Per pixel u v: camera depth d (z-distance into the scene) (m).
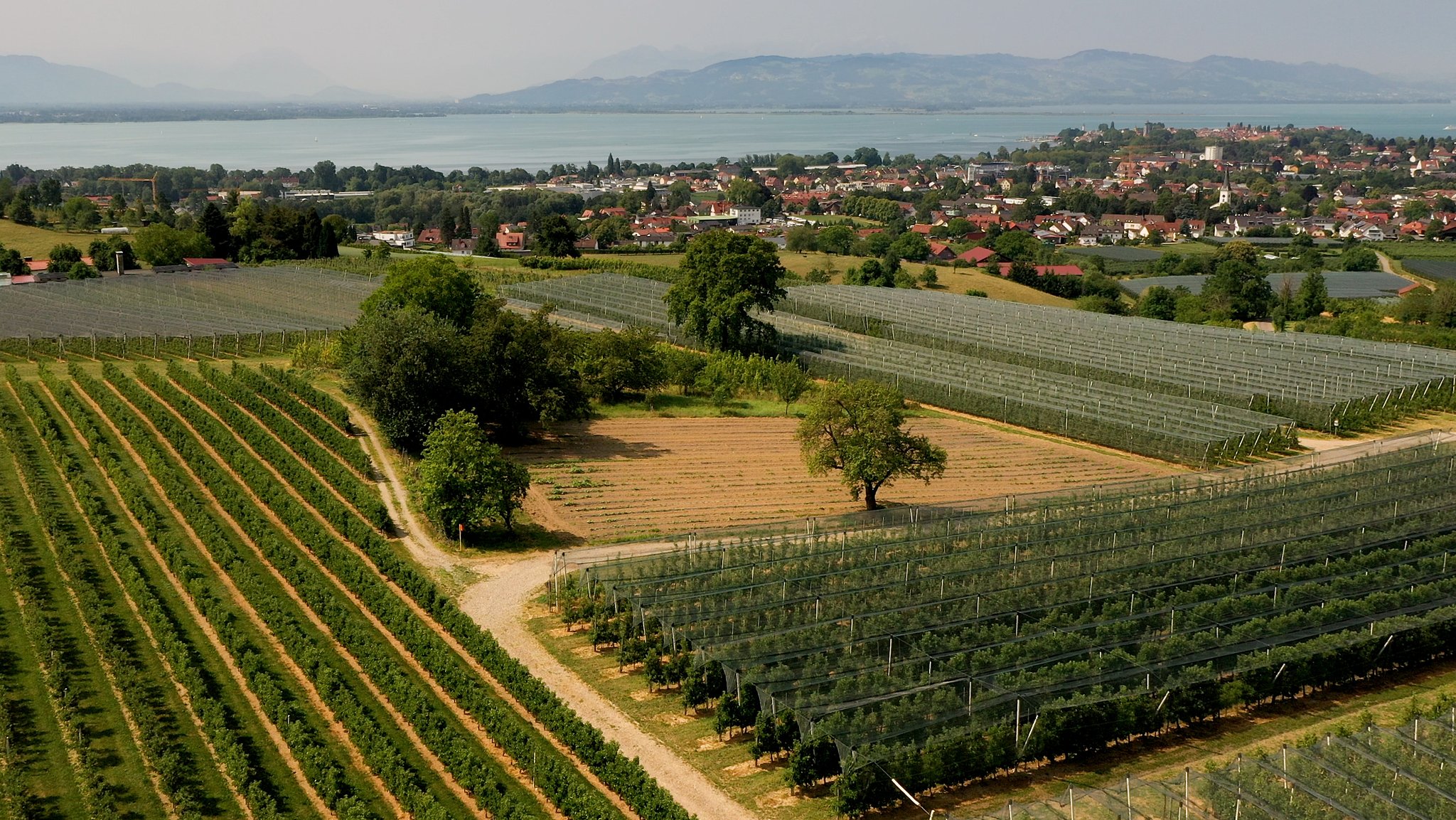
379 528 81.88
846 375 137.50
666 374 124.50
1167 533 74.81
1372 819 45.06
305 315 157.62
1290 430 110.94
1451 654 66.12
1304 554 72.12
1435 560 71.62
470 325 125.38
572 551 78.81
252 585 69.06
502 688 60.59
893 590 66.31
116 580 71.12
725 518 86.94
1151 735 57.28
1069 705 54.28
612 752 51.91
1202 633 62.16
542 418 104.75
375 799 50.66
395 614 65.81
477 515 78.94
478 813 49.88
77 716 55.69
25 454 90.50
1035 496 87.44
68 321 144.62
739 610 64.31
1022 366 145.88
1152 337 157.75
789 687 55.94
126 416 98.75
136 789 50.78
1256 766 48.00
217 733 53.22
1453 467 89.06
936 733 53.00
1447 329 182.50
